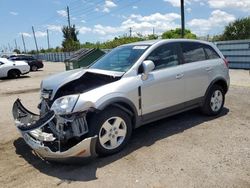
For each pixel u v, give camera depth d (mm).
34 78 18531
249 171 4039
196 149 4793
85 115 4289
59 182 3918
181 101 5695
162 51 5488
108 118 4500
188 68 5766
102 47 40750
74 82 5051
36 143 4301
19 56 25641
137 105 4922
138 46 5582
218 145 4938
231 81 12125
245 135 5379
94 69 5367
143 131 5707
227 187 3662
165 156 4570
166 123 6137
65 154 4047
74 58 16125
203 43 6348
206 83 6156
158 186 3730
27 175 4148
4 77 19031
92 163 4414
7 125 6664
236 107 7355
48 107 4840
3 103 9562
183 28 20516
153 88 5121
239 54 17312
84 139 4035
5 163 4559
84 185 3818
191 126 5910
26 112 5531
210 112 6391
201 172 4043
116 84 4695
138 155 4629
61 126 4223
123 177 3980
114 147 4648
